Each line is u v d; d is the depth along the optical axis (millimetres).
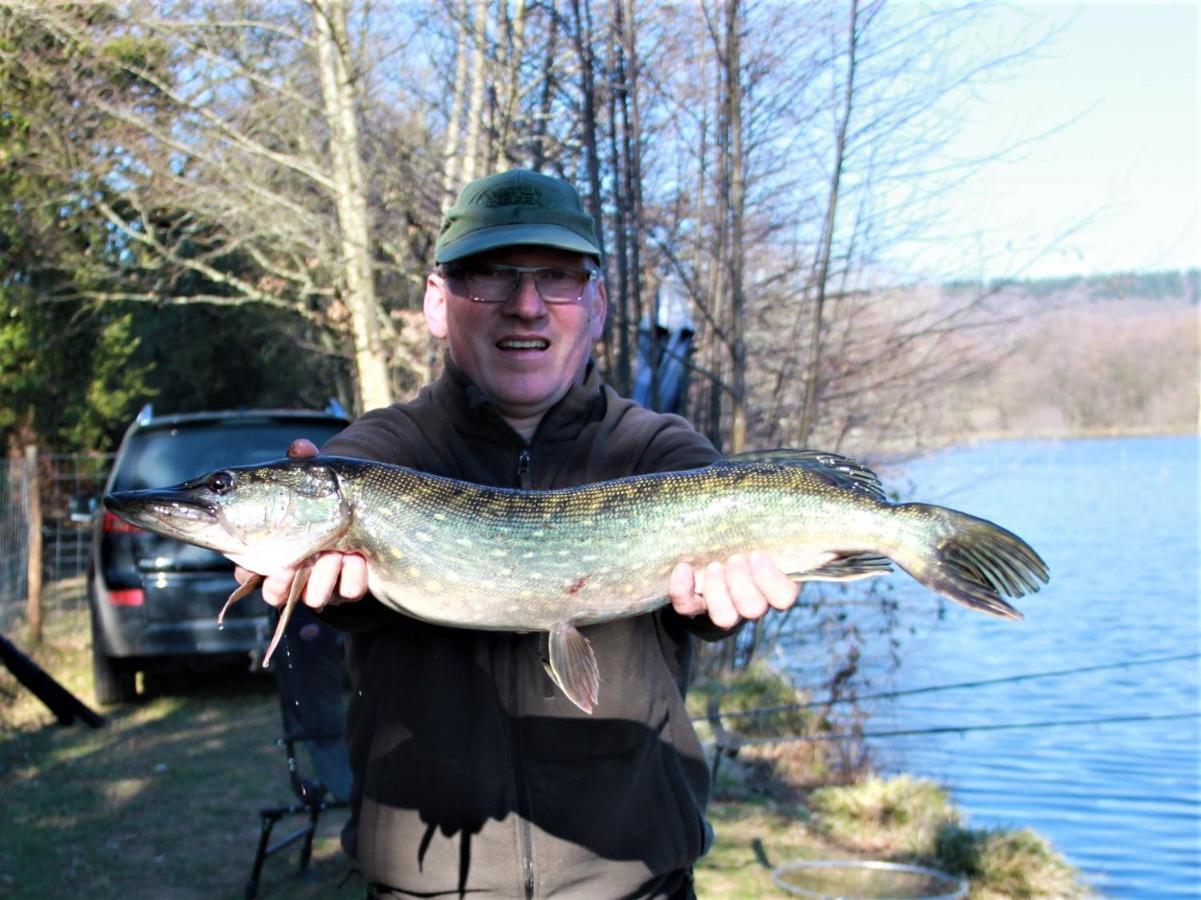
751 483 2811
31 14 10352
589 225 2910
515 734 2617
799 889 5094
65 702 8234
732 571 2596
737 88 8984
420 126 12070
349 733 2775
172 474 8430
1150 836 7062
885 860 5645
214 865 5660
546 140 9953
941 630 15602
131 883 5422
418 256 12773
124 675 8883
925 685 11000
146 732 8172
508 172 2873
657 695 2740
